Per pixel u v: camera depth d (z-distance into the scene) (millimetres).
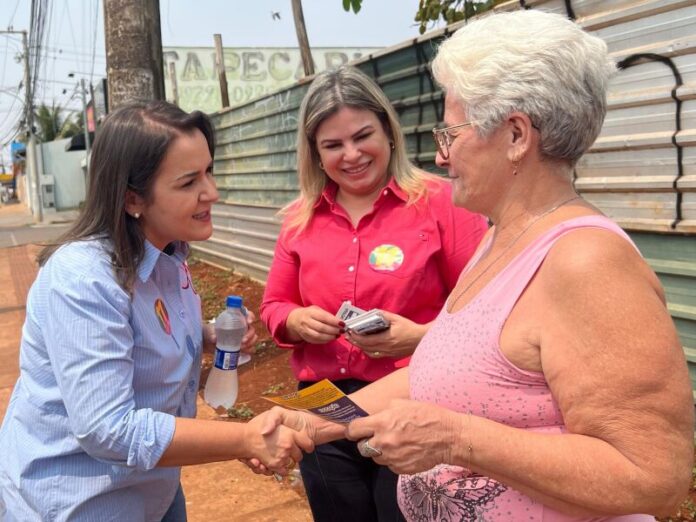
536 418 1421
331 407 1623
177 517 2328
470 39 1478
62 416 1734
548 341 1340
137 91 5676
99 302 1646
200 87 16531
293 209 2604
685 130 3184
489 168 1505
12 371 6500
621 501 1250
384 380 2021
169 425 1668
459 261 2342
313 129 2363
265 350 6035
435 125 4742
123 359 1670
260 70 17047
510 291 1446
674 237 3344
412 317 2379
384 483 2305
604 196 3633
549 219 1474
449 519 1603
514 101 1413
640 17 3268
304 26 7277
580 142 1469
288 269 2600
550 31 1416
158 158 1734
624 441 1242
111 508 1788
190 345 2021
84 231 1756
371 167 2346
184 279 2115
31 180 37062
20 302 10430
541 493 1356
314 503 2467
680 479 1238
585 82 1420
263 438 1773
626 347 1238
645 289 1284
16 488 1777
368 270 2350
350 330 2246
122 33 5625
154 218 1815
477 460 1389
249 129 8805
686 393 1247
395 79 5102
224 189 10031
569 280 1313
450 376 1521
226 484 3758
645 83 3309
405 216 2361
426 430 1420
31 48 17984
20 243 20141
